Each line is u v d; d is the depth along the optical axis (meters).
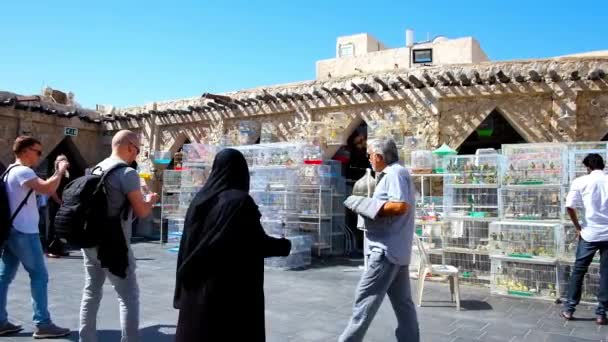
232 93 13.35
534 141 9.41
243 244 2.79
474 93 9.78
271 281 7.95
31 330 4.95
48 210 10.25
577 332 5.25
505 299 6.81
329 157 11.83
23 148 4.77
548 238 6.83
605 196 5.63
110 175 3.83
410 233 3.99
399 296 4.01
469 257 7.94
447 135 10.05
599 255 6.26
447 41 14.11
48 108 14.67
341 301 6.52
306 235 10.28
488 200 7.88
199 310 2.77
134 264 4.00
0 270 4.80
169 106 14.83
